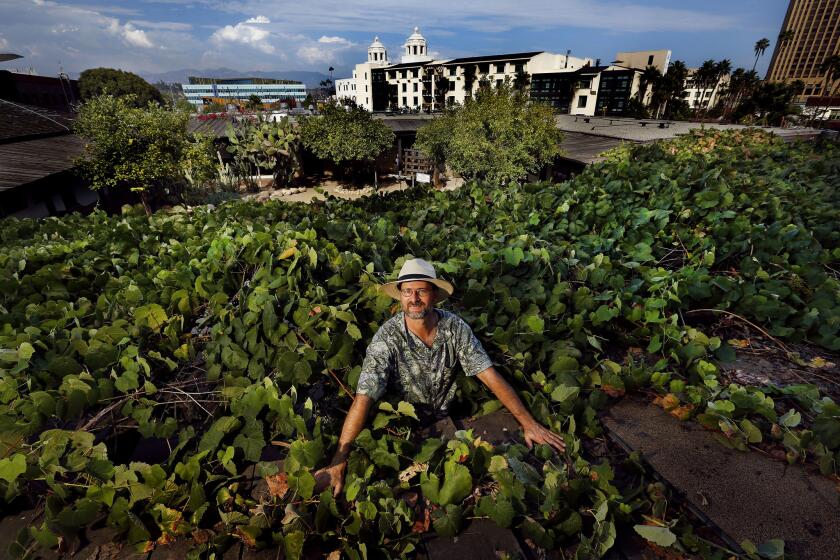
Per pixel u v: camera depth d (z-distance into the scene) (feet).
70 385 6.66
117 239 13.76
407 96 290.76
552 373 7.84
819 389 7.31
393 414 6.65
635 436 6.47
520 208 16.20
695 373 7.51
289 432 6.43
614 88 206.18
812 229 12.24
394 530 5.14
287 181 96.99
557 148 63.98
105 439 6.56
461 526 5.17
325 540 5.09
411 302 6.26
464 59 259.19
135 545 4.95
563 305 9.12
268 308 7.85
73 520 4.90
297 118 98.89
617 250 11.84
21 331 8.52
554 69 227.81
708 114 278.26
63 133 73.56
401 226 16.37
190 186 74.90
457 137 72.49
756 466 5.81
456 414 7.57
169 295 9.29
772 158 21.77
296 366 7.18
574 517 4.94
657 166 18.44
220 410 6.88
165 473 5.38
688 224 13.34
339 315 8.30
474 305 9.33
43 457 5.46
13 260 11.79
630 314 9.07
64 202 55.77
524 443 6.50
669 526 4.87
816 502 5.23
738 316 9.12
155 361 7.73
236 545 4.99
